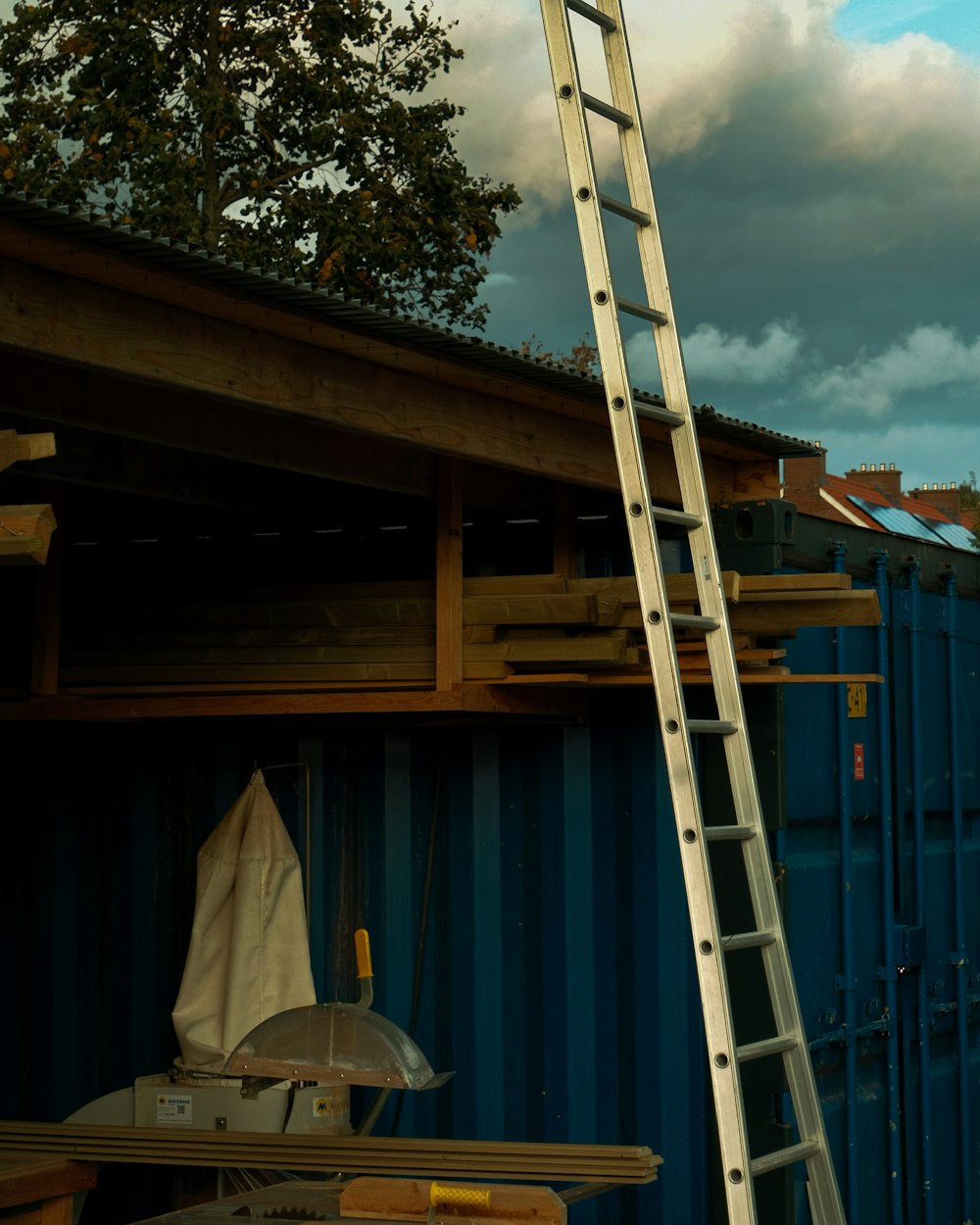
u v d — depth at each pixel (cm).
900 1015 601
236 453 454
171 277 357
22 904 638
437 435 455
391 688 524
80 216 323
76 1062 619
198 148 1645
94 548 673
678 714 377
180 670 552
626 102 430
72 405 409
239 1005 542
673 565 552
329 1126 520
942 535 4116
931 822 634
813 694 562
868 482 4488
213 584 648
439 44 1720
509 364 444
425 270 1686
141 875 614
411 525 605
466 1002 558
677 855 532
